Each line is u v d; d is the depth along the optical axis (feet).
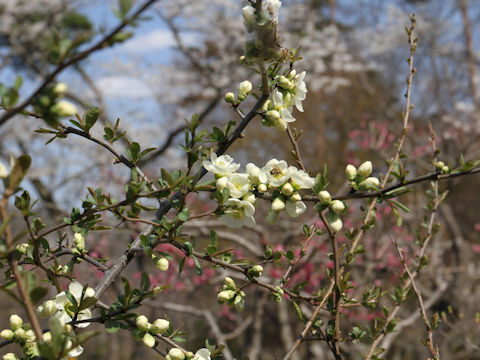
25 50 27.55
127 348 34.73
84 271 16.90
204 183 4.25
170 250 16.08
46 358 3.16
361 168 4.52
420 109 41.68
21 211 3.79
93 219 4.43
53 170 28.63
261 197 4.58
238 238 17.63
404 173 4.48
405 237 18.26
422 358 18.74
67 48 2.86
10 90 3.01
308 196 4.53
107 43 2.86
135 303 4.22
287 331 20.74
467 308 18.34
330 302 6.01
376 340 6.49
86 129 4.56
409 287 7.32
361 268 18.48
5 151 30.55
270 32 4.10
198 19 30.91
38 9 27.12
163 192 4.06
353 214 17.72
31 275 3.14
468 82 43.19
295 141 5.87
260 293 18.75
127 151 4.53
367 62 46.24
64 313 4.54
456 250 20.97
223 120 47.21
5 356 4.51
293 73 5.03
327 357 19.67
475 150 25.62
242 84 5.16
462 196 36.47
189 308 18.38
